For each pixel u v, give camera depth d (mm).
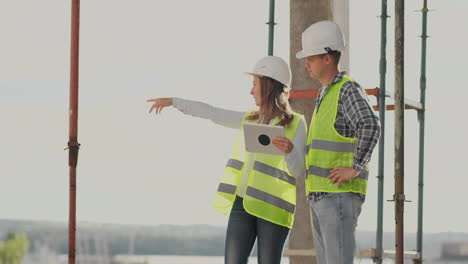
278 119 6109
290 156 5848
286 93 6215
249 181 6145
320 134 5680
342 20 8250
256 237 6289
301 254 8117
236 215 6195
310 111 8109
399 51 6543
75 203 6398
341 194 5582
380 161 8422
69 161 6395
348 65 8281
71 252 6359
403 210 6512
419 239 9812
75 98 6422
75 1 6461
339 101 5609
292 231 8359
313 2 8211
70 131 6406
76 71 6434
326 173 5633
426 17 9914
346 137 5605
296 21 8281
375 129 5441
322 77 5785
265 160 6145
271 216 6090
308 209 8297
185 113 6480
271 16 8414
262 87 6164
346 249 5570
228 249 6176
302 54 5793
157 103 6488
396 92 6555
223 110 6465
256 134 5750
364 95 5578
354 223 5602
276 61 6188
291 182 6172
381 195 8391
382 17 8414
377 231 8391
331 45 5727
